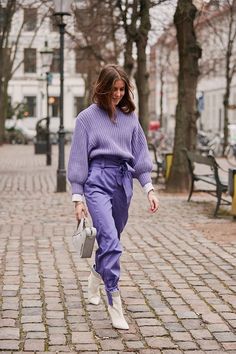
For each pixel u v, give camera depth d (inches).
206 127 2733.8
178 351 194.5
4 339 203.0
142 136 220.1
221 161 1325.0
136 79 1056.2
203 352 193.6
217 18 1438.2
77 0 1224.2
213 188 703.1
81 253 204.2
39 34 2706.7
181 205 559.5
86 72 1987.0
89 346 197.8
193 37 654.5
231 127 1589.6
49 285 272.1
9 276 287.4
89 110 213.9
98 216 207.6
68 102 2930.6
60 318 225.8
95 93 212.2
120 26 1079.6
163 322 222.7
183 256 337.4
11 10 1198.9
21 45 2773.1
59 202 579.5
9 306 239.6
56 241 377.1
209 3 716.7
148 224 448.8
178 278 287.9
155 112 3420.3
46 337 205.5
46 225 440.5
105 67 212.4
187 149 626.2
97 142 212.2
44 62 1163.3
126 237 393.7
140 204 566.9
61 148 673.6
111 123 213.3
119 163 214.1
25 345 197.9
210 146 1562.5
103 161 213.2
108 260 207.2
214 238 392.5
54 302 245.9
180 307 241.3
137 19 992.9
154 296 256.7
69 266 309.3
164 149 1449.3
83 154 212.8
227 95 1482.5
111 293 211.9
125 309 238.1
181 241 381.4
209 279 286.4
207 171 951.6
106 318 225.9
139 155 219.0
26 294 257.3
